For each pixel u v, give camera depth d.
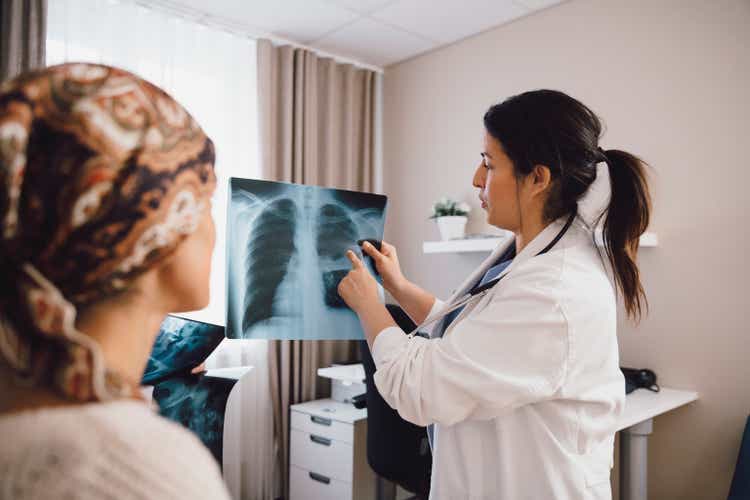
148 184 0.35
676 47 2.15
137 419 0.34
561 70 2.51
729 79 2.01
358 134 3.23
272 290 1.11
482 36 2.84
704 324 2.05
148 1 2.45
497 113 1.00
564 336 0.86
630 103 2.28
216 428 1.38
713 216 2.04
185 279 0.42
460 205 2.74
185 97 2.60
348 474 2.40
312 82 2.96
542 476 0.88
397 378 0.91
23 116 0.33
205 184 0.41
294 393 2.81
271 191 1.13
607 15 2.36
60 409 0.33
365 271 1.10
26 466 0.31
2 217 0.32
